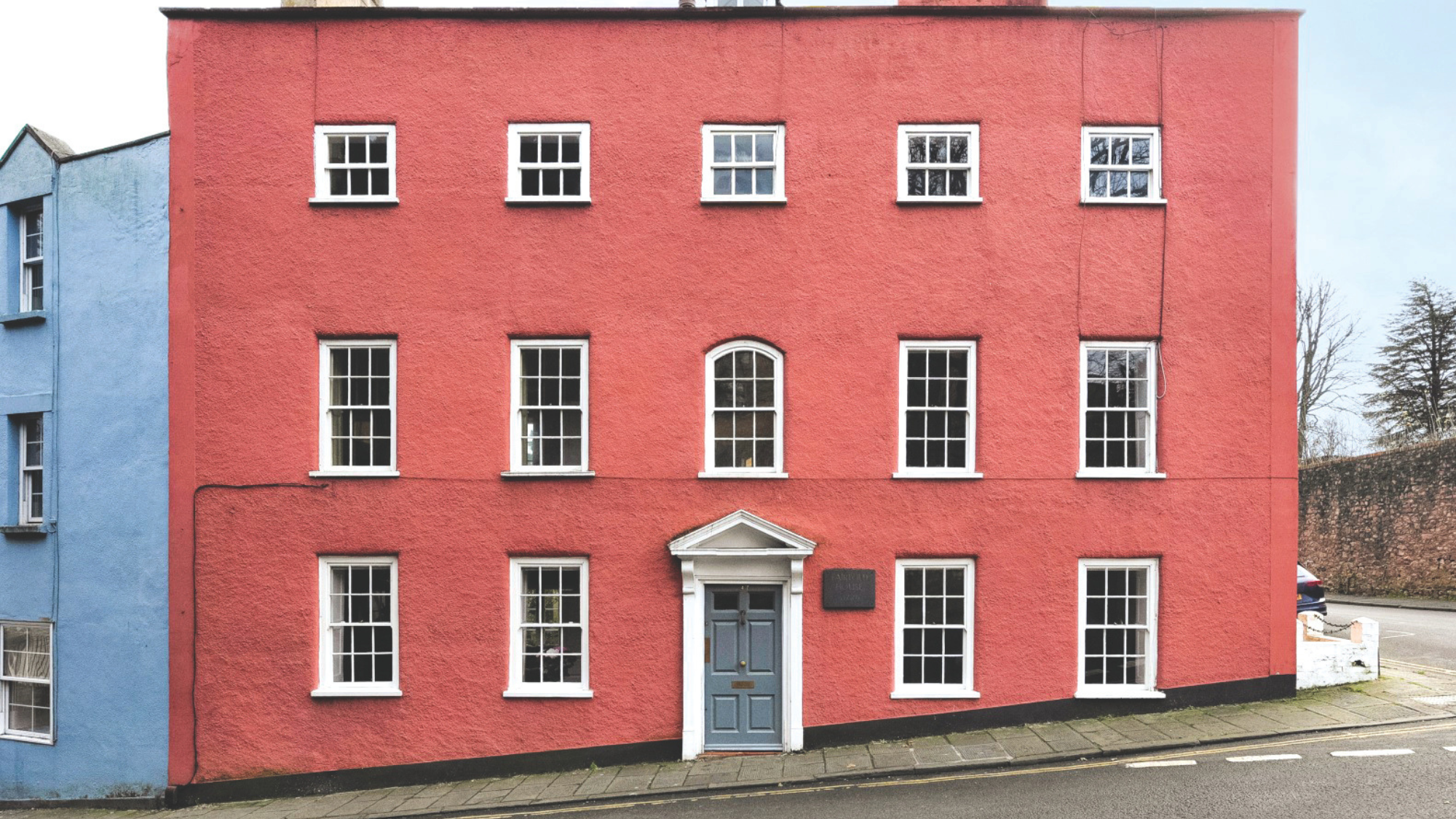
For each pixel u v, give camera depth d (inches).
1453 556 921.5
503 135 460.4
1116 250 457.4
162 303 469.1
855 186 457.7
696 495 450.9
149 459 468.1
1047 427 452.1
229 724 447.5
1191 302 457.1
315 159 461.1
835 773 396.2
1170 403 454.3
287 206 459.5
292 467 452.8
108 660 469.7
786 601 445.1
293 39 463.5
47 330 495.8
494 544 450.0
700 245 457.7
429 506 451.2
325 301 457.1
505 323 456.1
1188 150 460.4
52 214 497.4
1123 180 468.8
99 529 475.8
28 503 506.9
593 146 459.8
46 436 490.9
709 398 458.3
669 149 459.2
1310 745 391.2
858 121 458.6
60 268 493.0
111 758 465.7
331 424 463.2
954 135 462.0
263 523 451.8
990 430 451.8
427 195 458.9
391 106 460.4
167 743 455.5
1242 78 462.6
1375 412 1636.3
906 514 449.4
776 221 457.7
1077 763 389.4
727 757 438.3
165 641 459.5
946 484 449.7
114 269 480.7
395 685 448.8
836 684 443.8
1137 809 326.3
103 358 480.7
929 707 442.6
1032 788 360.5
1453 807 312.7
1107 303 455.5
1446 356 1571.1
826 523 449.7
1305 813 312.3
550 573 459.8
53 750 478.0
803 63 460.4
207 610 450.9
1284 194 461.7
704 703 447.2
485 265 458.0
